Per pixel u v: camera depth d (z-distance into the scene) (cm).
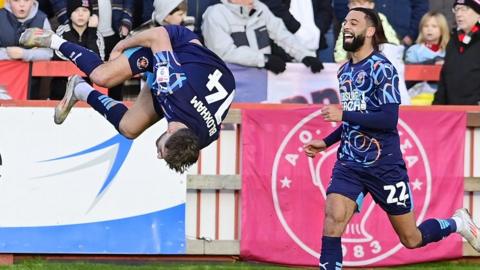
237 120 2239
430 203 2258
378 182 1862
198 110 1571
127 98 2556
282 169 2236
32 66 2492
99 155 2202
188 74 1572
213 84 1587
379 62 1817
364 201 2233
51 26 2598
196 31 2655
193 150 1532
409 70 2664
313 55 2627
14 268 2091
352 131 1853
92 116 2197
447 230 2002
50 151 2194
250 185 2236
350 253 2236
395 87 1809
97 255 2222
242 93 2600
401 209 1897
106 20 2572
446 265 2259
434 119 2261
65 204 2194
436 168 2259
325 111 1795
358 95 1830
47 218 2192
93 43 2547
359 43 1827
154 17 2580
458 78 2534
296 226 2236
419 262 2253
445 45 2680
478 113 2273
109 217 2202
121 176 2205
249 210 2231
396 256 2242
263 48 2603
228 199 2253
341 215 1839
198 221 2245
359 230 2236
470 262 2291
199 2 2647
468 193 2294
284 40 2614
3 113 2184
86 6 2522
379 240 2241
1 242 2181
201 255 2255
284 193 2236
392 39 2661
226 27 2581
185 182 2216
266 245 2231
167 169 2208
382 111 1803
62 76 2502
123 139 2202
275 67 2591
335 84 2631
